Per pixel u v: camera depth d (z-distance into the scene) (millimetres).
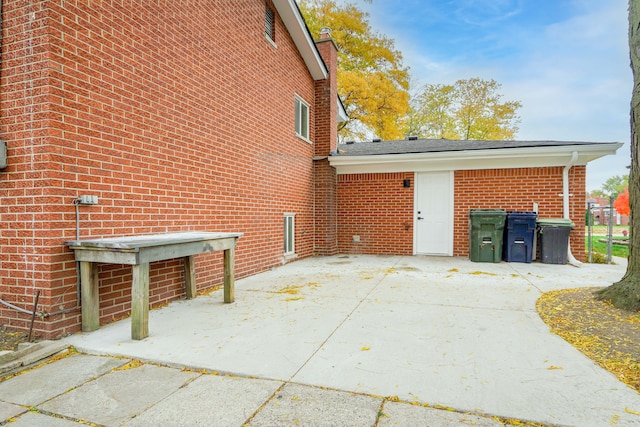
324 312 4363
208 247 4348
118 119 4055
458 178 9492
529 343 3291
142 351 3150
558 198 8727
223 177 6078
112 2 3979
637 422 2018
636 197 4113
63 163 3436
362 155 9641
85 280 3582
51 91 3314
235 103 6438
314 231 10109
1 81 3461
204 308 4566
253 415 2162
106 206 3900
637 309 3848
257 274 7039
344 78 18844
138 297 3412
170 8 4871
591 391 2381
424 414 2145
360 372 2730
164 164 4762
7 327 3518
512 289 5555
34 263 3373
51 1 3309
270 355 3062
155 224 4598
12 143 3430
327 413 2170
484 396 2342
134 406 2285
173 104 4922
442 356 3018
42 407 2285
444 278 6508
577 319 3848
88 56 3693
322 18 19578
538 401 2268
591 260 8484
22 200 3400
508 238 8422
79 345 3273
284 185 8430
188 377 2693
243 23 6699
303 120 9812
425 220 9805
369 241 10234
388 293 5348
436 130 26125
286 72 8555
